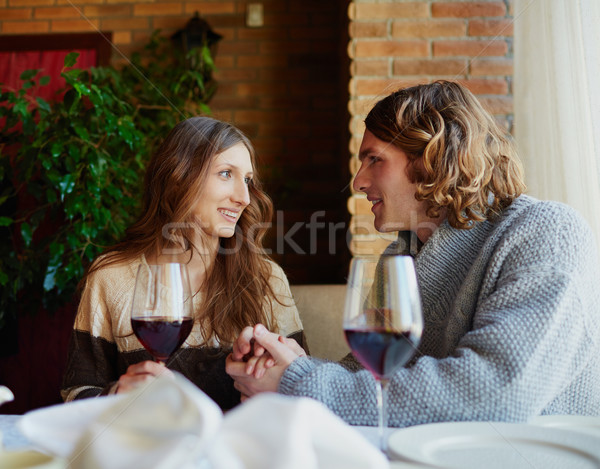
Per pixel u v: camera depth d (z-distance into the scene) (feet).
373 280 2.15
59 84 10.57
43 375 8.67
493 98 7.63
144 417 1.33
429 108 3.60
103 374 4.31
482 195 3.51
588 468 1.70
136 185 8.09
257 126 10.72
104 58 10.63
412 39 7.67
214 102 10.73
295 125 10.73
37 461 1.50
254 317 4.62
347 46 8.52
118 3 10.76
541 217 3.06
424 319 3.51
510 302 2.69
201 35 10.21
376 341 2.04
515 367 2.37
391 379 2.45
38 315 8.73
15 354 8.51
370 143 3.76
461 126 3.53
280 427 1.26
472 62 7.64
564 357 2.49
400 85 6.17
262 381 2.77
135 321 2.64
